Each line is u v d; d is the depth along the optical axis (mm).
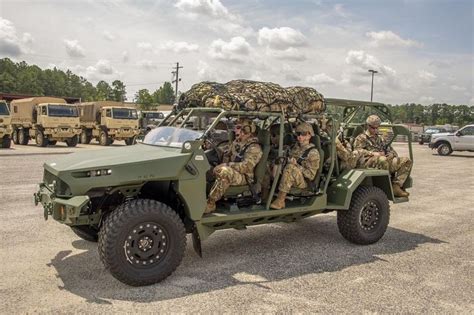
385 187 6605
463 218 8305
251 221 5535
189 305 4160
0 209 7977
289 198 5961
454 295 4527
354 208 6141
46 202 4781
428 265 5469
